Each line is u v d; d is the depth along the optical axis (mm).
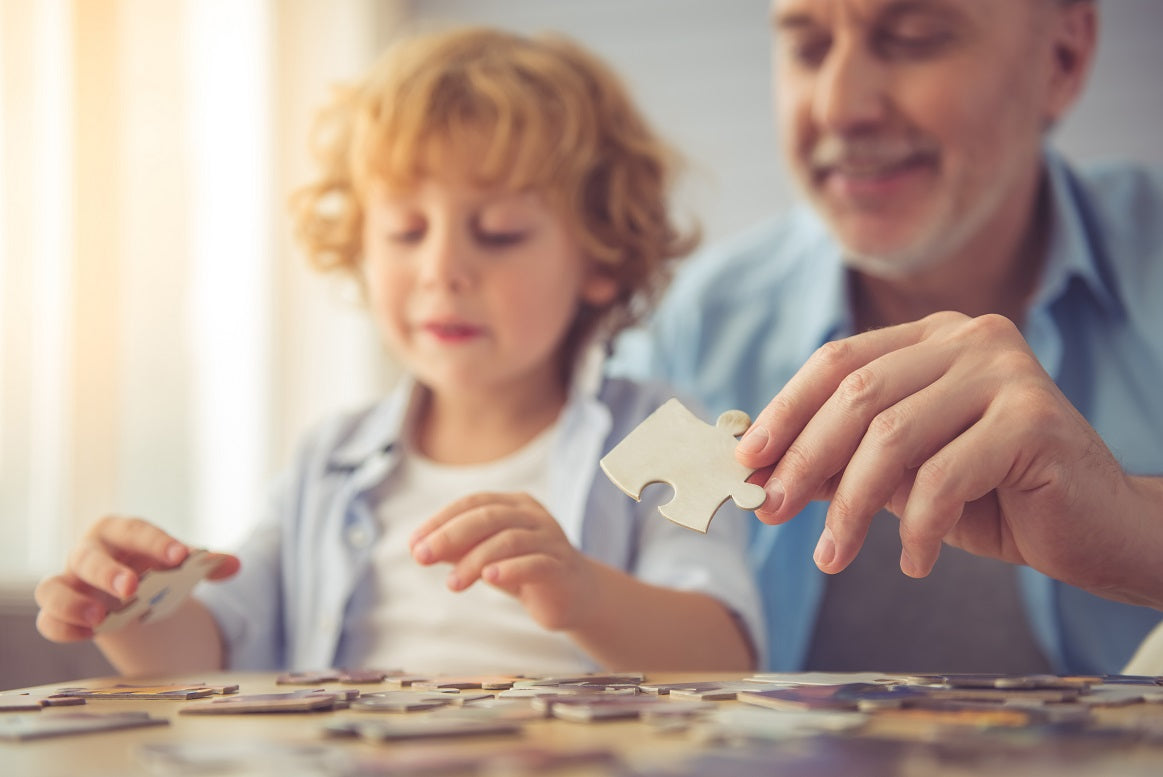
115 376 2773
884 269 1553
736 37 3512
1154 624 1472
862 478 659
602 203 1656
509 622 1331
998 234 1569
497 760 402
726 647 1183
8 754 448
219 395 3090
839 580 1579
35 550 2586
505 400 1541
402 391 1577
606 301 1652
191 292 3020
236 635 1358
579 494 1391
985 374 692
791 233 1945
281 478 1612
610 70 1841
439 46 1706
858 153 1447
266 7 3307
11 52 2592
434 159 1452
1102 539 705
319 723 532
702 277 1928
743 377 1767
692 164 2211
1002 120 1431
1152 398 1576
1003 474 665
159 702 633
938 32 1406
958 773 382
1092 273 1583
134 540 1013
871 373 684
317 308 3332
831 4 1430
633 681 702
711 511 671
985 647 1513
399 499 1497
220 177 3137
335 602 1404
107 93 2801
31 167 2625
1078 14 1539
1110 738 452
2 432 2539
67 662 1409
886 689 609
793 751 426
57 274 2672
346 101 1785
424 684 707
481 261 1452
